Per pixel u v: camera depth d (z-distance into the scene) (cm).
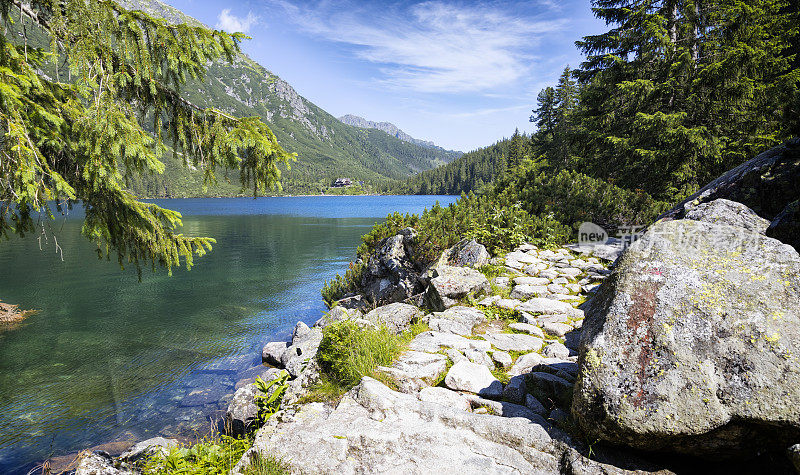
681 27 1694
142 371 942
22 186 456
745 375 236
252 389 680
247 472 282
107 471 464
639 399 248
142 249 679
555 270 894
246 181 634
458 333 575
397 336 545
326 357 480
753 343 246
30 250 2864
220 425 697
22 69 467
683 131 1520
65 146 543
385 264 1202
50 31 453
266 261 2561
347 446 293
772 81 1689
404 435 300
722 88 1532
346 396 369
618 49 1989
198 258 2670
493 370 459
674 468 255
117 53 496
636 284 301
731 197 624
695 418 232
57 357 1032
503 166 6800
